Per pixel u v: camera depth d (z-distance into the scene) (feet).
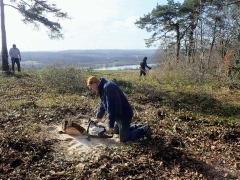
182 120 20.43
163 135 16.65
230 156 14.52
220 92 32.76
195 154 14.46
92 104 23.48
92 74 46.60
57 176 11.69
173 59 47.96
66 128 16.31
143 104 25.39
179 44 55.21
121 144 15.17
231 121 20.04
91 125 16.40
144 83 36.40
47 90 30.42
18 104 22.44
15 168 12.21
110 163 12.98
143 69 47.91
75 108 21.90
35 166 12.46
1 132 15.85
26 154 13.41
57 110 21.27
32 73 45.50
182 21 60.44
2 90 29.66
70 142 15.38
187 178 12.13
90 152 14.15
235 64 40.04
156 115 21.27
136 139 15.52
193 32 51.80
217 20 45.85
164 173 12.41
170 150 14.39
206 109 24.12
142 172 12.37
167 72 43.09
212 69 43.01
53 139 15.58
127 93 29.55
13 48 45.42
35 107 22.07
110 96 14.01
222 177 12.42
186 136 17.06
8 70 45.93
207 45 45.83
